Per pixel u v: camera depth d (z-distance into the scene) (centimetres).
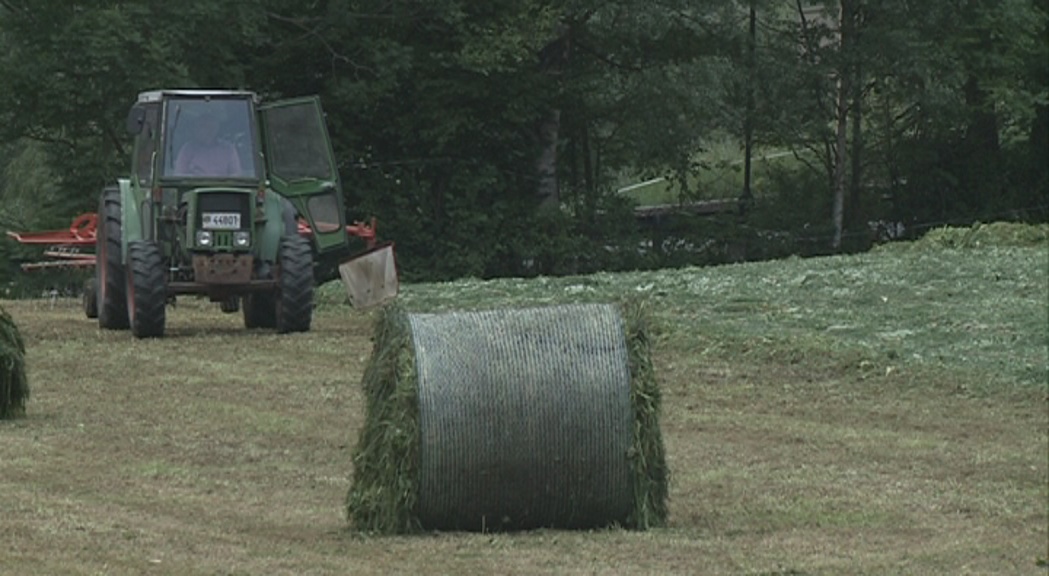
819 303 6256
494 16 11588
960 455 3853
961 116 12812
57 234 6888
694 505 3231
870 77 12738
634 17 11444
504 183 12162
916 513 3209
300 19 11362
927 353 5175
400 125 11869
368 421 2891
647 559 2738
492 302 6562
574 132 12825
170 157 5850
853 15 12500
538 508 2900
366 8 11512
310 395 4541
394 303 2956
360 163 11900
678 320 5934
